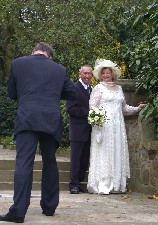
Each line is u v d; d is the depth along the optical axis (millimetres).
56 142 5852
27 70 5820
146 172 8297
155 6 8109
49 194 5914
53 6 14516
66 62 12719
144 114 7980
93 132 8406
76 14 13859
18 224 5391
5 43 20156
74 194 8250
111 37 11180
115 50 10875
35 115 5660
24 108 5691
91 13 12531
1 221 5535
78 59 12305
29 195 5590
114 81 8664
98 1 12516
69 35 13398
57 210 6387
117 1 11398
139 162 8508
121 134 8430
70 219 5762
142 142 8344
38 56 5953
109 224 5465
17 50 19000
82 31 13070
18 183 5527
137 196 8000
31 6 15406
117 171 8328
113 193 8328
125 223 5555
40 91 5773
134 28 9742
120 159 8359
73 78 11977
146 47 8492
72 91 6000
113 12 11133
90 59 12141
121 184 8375
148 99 8656
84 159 8570
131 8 10406
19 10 16609
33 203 6945
